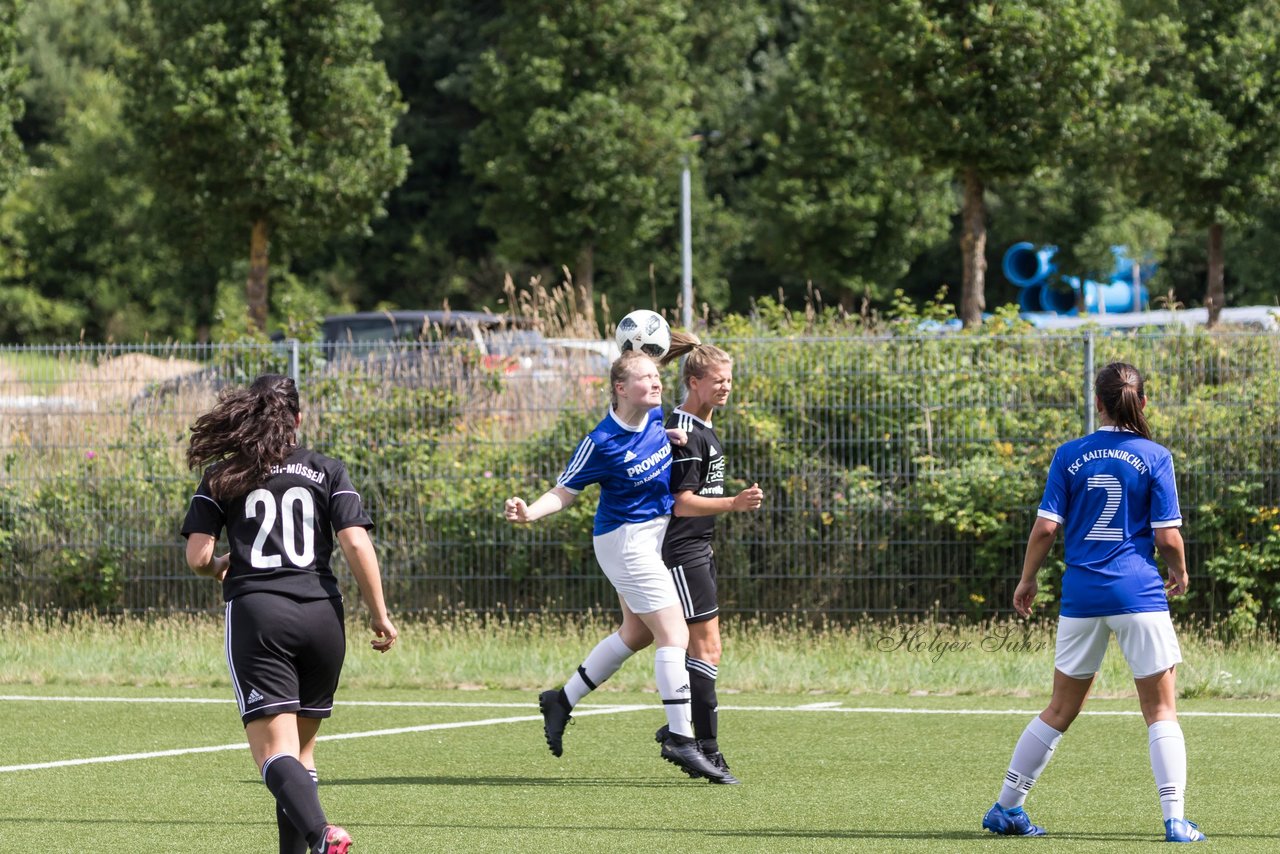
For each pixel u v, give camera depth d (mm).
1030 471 42500
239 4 82500
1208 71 79562
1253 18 81062
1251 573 41719
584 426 44438
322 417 45094
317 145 83562
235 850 20688
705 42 181750
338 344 45781
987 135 68750
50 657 41719
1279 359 42344
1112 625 20922
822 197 125500
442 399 44875
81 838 21453
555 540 44062
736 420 43344
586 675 26812
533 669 39438
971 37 68750
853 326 48594
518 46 123875
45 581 45969
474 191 181000
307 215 83688
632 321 29484
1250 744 29531
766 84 177625
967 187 72438
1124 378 21469
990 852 20359
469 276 179250
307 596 17859
